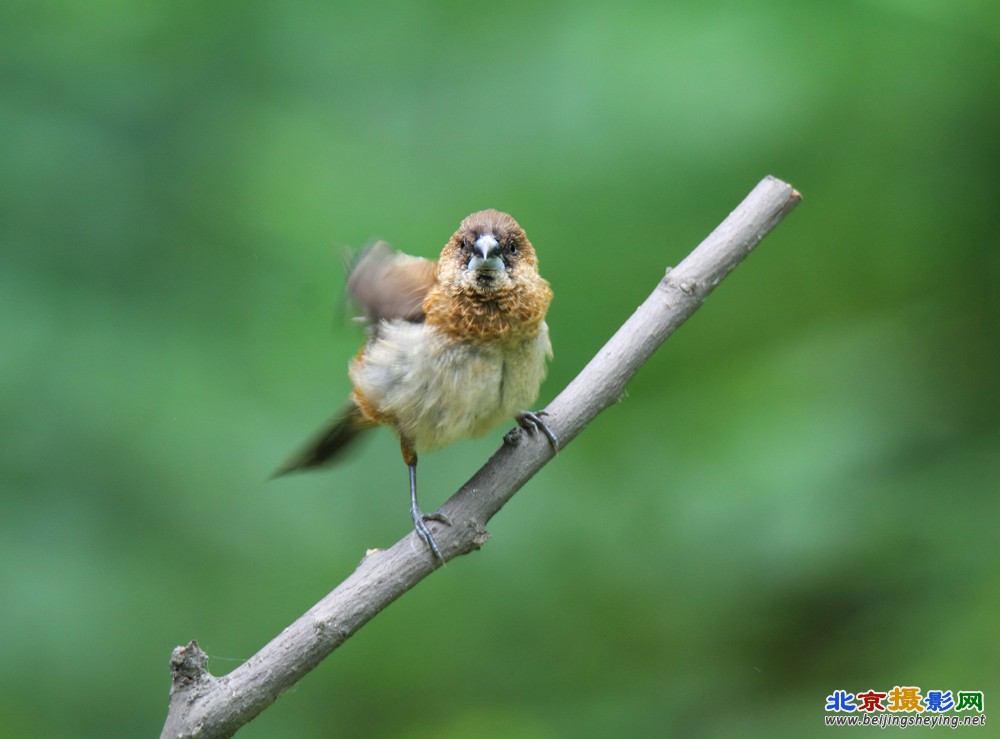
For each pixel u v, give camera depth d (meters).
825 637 9.58
